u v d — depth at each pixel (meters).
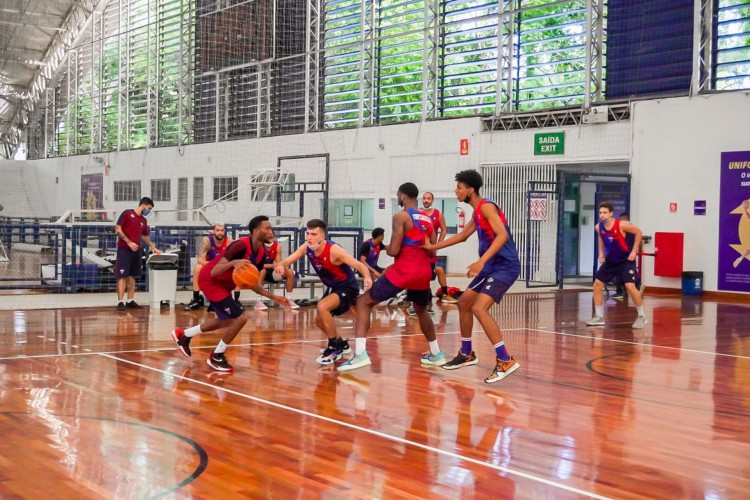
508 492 3.94
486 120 20.67
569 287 18.14
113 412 5.47
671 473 4.31
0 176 39.84
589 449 4.76
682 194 17.02
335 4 24.72
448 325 10.78
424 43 21.94
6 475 4.07
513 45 20.48
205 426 5.14
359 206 24.34
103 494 3.80
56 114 38.88
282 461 4.41
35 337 9.05
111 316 11.21
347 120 24.53
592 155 18.53
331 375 7.00
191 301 12.17
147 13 32.44
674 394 6.43
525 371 7.37
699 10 16.75
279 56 26.47
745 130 16.11
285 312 12.19
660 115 17.34
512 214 20.20
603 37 18.70
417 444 4.80
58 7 35.91
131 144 33.91
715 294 16.50
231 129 28.77
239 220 27.53
